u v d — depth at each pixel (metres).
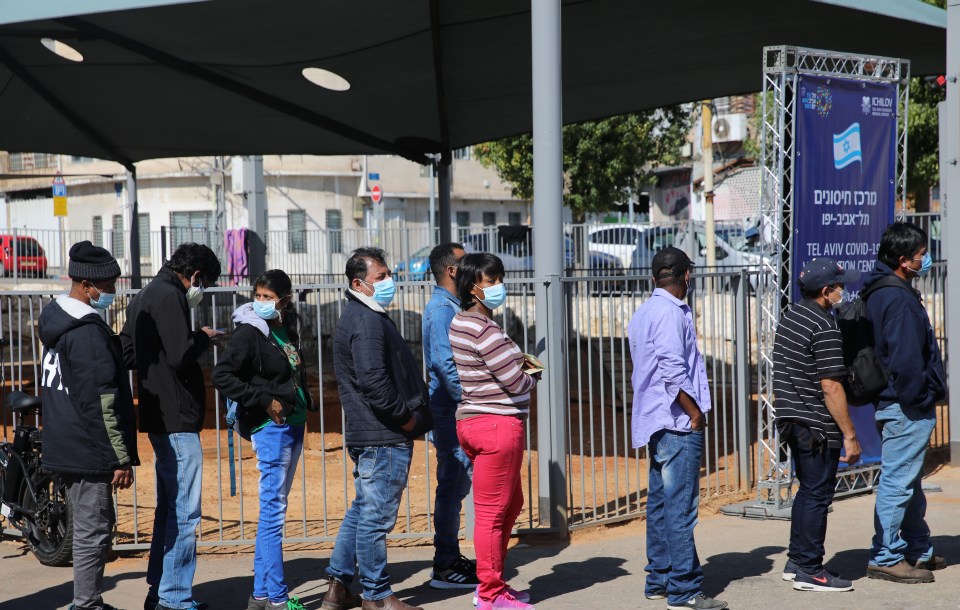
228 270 22.30
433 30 10.89
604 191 27.53
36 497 6.77
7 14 8.27
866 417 8.45
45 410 5.14
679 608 5.48
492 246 18.67
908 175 21.36
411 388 5.43
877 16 10.05
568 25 10.86
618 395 11.56
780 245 7.89
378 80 12.72
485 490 5.38
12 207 41.12
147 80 12.86
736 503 8.21
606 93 13.59
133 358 5.45
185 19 10.30
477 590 5.51
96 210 42.41
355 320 5.28
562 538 7.26
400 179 44.47
